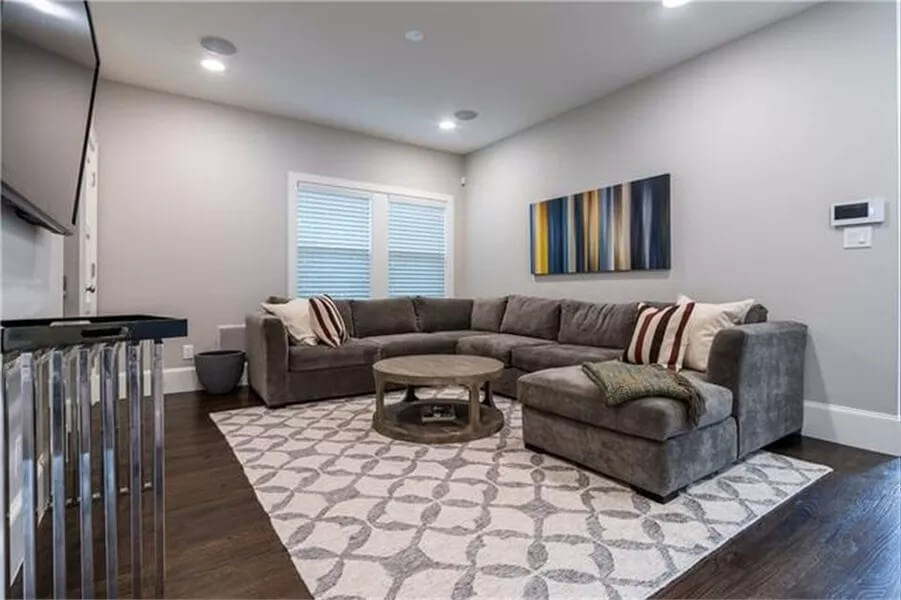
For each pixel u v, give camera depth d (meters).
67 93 1.63
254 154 4.32
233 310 4.24
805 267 2.83
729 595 1.36
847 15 2.64
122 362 2.39
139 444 1.26
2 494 1.10
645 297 3.74
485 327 4.83
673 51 3.26
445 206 5.59
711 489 2.05
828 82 2.71
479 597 1.35
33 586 1.09
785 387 2.61
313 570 1.47
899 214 2.48
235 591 1.37
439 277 5.59
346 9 2.73
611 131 3.96
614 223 3.92
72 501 1.92
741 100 3.10
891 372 2.52
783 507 1.89
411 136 5.04
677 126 3.47
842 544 1.62
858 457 2.45
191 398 3.70
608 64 3.44
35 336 1.06
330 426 2.96
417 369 2.83
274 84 3.75
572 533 1.69
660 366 2.67
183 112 3.98
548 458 2.41
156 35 3.01
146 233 3.83
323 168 4.71
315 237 4.70
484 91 3.89
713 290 3.28
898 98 2.48
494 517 1.80
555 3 2.69
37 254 1.96
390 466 2.30
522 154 4.88
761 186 3.01
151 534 1.69
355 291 4.97
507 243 5.10
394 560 1.52
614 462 2.10
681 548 1.59
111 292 3.69
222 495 2.00
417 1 2.66
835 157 2.69
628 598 1.35
